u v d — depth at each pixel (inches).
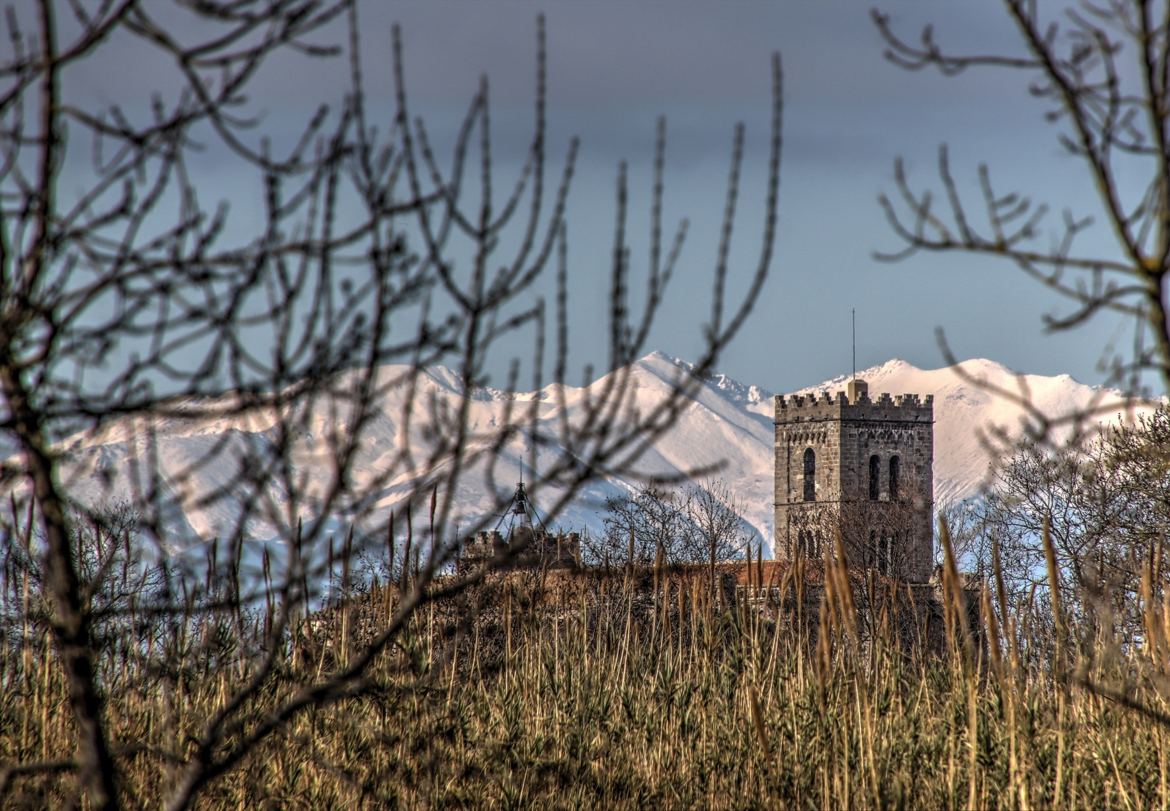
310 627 1964.8
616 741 2679.6
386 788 2038.6
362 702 2087.8
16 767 1107.9
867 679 2480.3
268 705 1891.0
